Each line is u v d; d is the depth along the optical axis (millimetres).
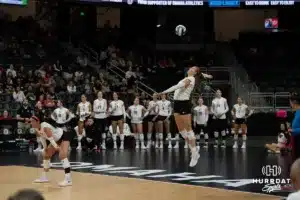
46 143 8406
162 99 16594
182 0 21375
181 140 19609
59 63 21469
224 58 24734
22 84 18438
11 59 20906
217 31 27547
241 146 16719
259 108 21250
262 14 27406
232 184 8109
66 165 8117
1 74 18453
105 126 16047
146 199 6723
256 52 26500
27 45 22078
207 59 24594
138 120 16438
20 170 10328
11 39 21781
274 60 26188
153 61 24875
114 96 16281
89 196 7012
